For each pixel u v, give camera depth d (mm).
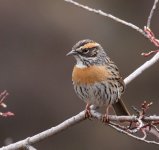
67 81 19625
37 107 19422
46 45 19797
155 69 19875
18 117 19328
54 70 19672
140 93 19922
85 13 19984
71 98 19531
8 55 19641
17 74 19531
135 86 19922
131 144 19047
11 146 9773
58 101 19484
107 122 9531
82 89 10375
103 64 10438
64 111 19422
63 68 19703
